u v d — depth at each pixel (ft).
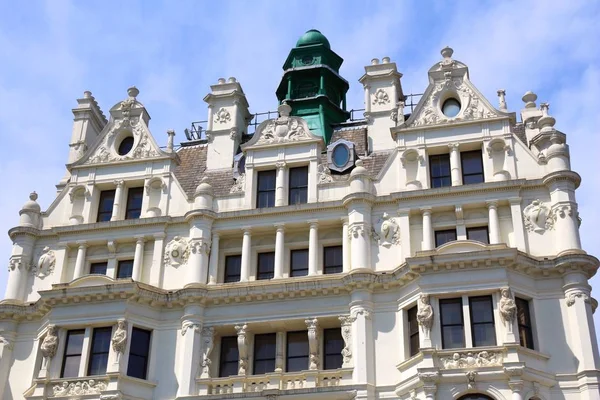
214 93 183.62
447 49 167.63
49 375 145.38
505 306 134.00
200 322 148.87
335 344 147.33
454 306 138.10
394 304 144.36
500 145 155.53
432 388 129.80
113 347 145.07
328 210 154.92
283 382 141.69
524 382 129.18
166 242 159.12
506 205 149.28
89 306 149.79
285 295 147.74
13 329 156.15
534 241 145.18
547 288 140.36
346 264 150.20
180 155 183.83
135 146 170.60
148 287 150.92
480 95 160.35
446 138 157.48
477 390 129.39
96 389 142.41
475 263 138.31
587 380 130.62
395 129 159.53
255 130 171.83
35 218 167.02
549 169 150.00
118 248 161.17
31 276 161.58
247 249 154.92
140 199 167.32
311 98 192.13
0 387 151.02
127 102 176.45
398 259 148.25
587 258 139.23
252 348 149.18
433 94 162.71
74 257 161.89
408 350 139.44
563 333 136.36
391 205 152.97
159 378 146.10
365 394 135.95
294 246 155.94
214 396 140.36
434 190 150.30
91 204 166.30
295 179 162.50
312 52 204.74
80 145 181.68
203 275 152.87
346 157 165.78
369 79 177.17
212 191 161.89
